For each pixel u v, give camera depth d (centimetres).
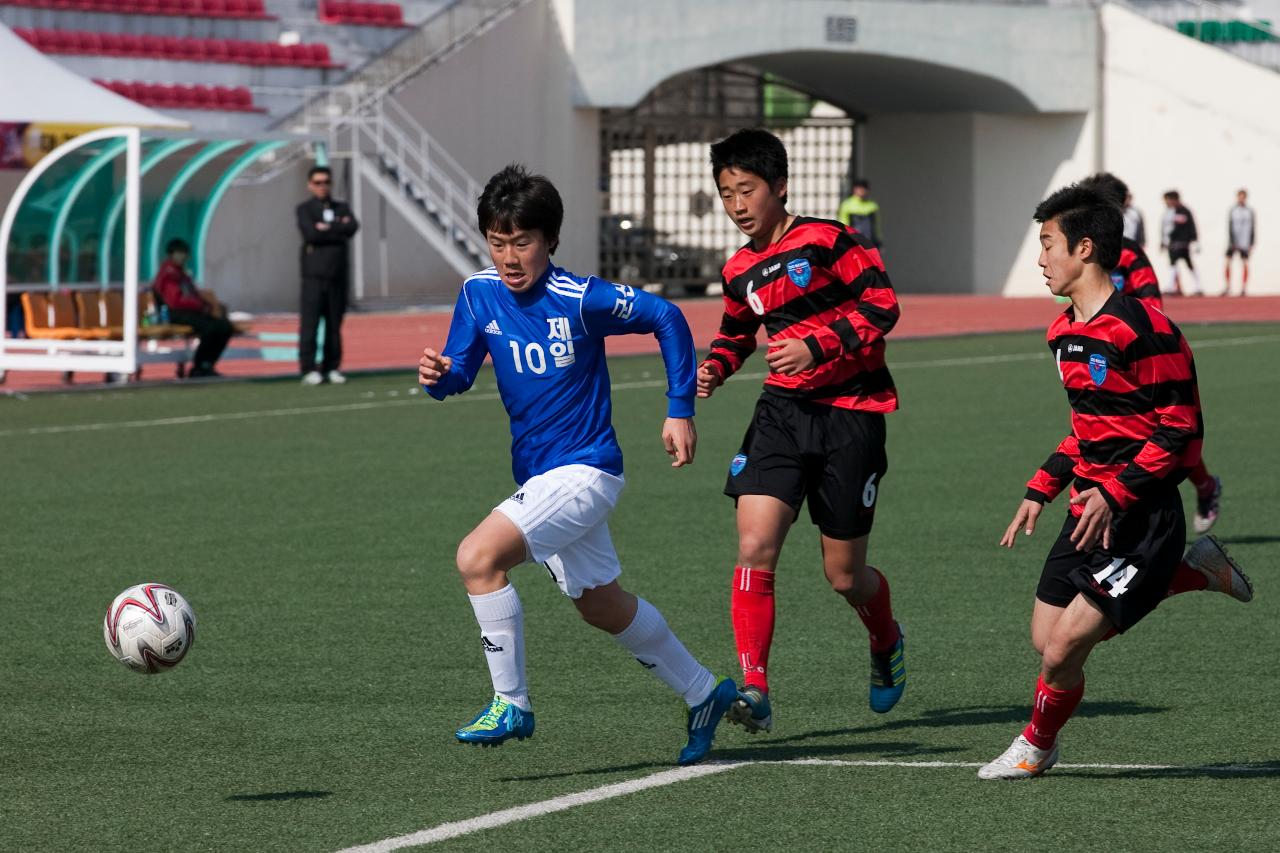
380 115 11638
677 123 13875
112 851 1645
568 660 2462
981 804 1781
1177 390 1730
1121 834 1680
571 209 12625
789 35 12925
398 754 1992
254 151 7175
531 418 1886
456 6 12156
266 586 2978
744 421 5388
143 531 3516
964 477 4184
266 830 1705
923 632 2639
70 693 2283
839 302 2091
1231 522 3588
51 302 6588
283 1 12725
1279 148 13225
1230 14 14225
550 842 1661
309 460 4569
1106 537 1739
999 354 7869
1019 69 13650
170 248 6812
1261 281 13412
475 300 1892
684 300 13100
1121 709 2183
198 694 2275
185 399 6134
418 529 3541
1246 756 1964
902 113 14625
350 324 10312
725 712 1952
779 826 1709
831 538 2091
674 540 3400
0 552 3288
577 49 12488
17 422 5434
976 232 14162
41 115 7494
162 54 11700
